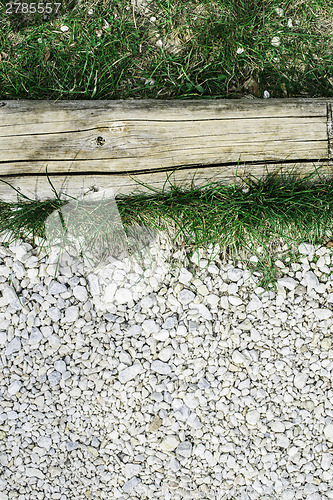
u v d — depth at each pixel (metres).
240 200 2.50
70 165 2.26
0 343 2.61
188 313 2.65
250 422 2.64
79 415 2.61
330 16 2.76
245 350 2.65
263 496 2.63
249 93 2.73
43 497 2.59
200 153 2.30
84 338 2.62
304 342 2.67
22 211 2.48
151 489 2.61
